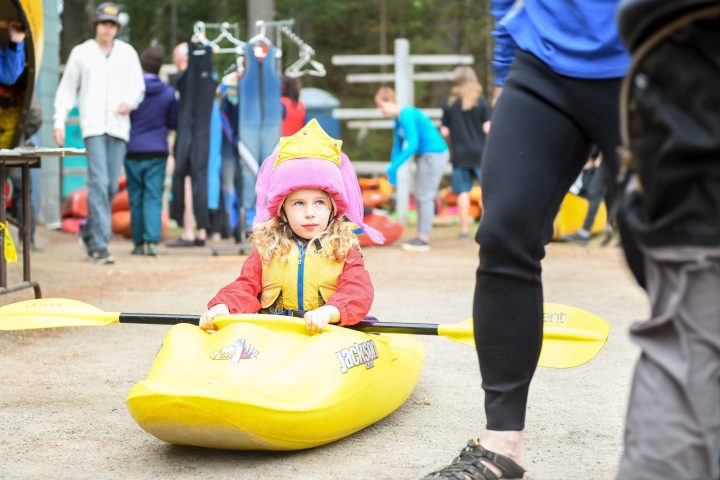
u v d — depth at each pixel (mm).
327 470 3520
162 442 3898
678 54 2176
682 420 2188
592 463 3600
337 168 4383
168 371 3646
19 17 6203
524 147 3064
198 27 11516
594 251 12211
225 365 3594
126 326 6648
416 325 4160
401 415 4352
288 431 3525
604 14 2932
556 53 3004
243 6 28359
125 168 11047
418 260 11133
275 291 4320
